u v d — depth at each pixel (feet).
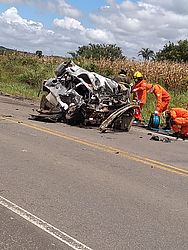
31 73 94.07
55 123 46.29
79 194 21.43
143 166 29.12
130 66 93.20
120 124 46.39
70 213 18.72
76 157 29.89
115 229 17.38
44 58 118.32
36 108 57.36
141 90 52.13
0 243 15.34
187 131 46.03
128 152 33.53
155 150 35.88
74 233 16.65
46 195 20.86
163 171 28.17
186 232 17.70
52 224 17.34
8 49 126.21
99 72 94.89
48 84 49.06
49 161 27.86
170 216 19.42
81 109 45.44
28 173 24.54
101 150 33.32
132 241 16.37
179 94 78.79
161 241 16.58
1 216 17.80
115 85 48.44
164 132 47.91
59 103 46.93
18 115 48.83
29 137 35.94
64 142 35.22
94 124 47.57
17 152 29.73
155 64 91.86
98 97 46.34
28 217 17.85
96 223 17.83
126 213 19.30
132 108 46.24
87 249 15.34
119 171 26.96
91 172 26.00
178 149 37.78
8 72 104.01
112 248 15.60
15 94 75.87
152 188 23.72
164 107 51.21
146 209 20.07
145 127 50.96
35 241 15.70
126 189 23.04
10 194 20.62
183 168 29.60
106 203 20.42
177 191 23.59
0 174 23.93
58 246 15.43
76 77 47.11
